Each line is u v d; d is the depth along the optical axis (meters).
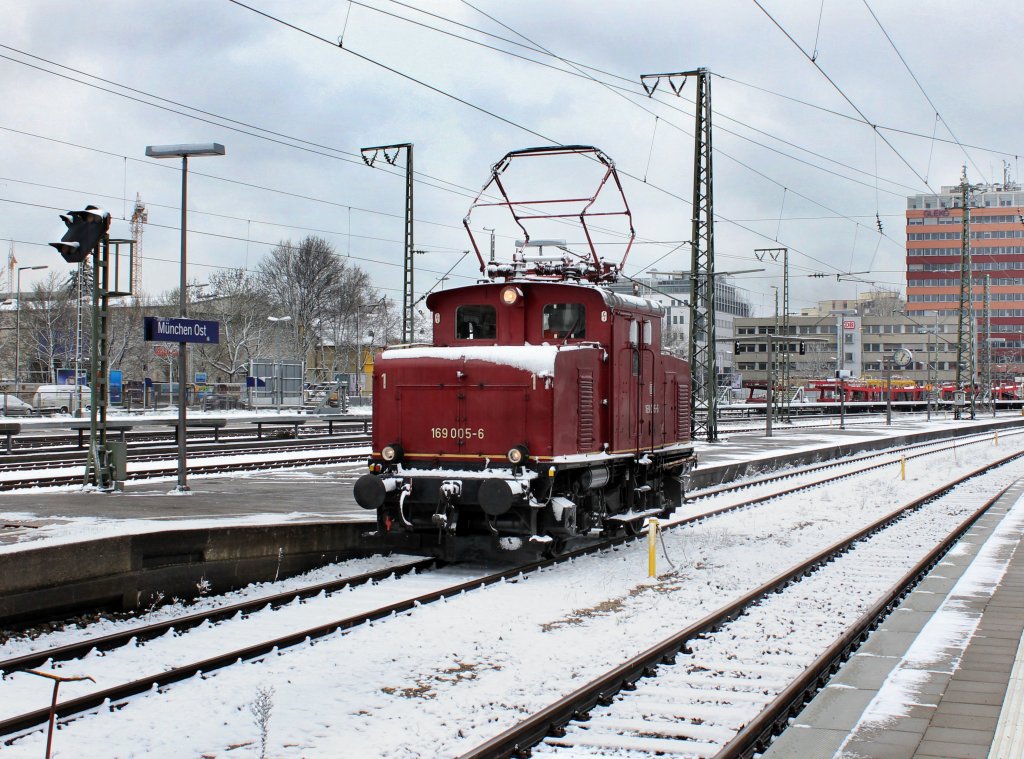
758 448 39.16
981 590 12.97
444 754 7.07
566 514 14.62
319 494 20.91
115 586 11.39
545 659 9.65
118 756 7.04
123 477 21.25
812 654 9.92
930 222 148.00
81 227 20.83
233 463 27.52
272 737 7.42
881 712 7.78
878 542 17.95
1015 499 25.59
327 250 85.75
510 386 14.41
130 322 78.50
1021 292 145.25
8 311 86.50
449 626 11.01
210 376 84.38
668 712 8.03
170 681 8.74
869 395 101.00
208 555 12.70
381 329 96.69
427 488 14.49
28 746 7.17
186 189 20.42
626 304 16.70
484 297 16.17
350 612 11.66
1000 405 113.75
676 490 20.22
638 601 12.58
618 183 17.03
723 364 135.75
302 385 61.78
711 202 37.22
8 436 30.50
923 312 148.50
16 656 9.57
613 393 16.03
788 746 7.06
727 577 14.07
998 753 6.70
